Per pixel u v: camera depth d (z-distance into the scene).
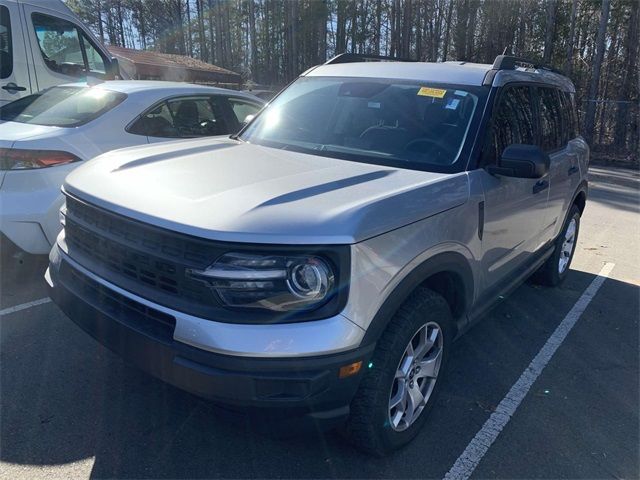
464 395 3.41
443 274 2.96
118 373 3.37
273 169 2.94
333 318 2.21
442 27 33.78
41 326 3.90
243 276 2.15
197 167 2.93
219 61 46.44
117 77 8.31
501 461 2.84
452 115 3.42
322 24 38.59
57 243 3.05
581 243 7.29
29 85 7.00
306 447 2.82
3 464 2.57
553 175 4.33
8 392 3.12
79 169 3.12
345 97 3.82
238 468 2.65
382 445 2.65
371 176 2.87
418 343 2.79
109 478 2.54
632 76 22.95
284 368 2.14
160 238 2.33
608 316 4.80
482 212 3.12
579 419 3.24
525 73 4.14
